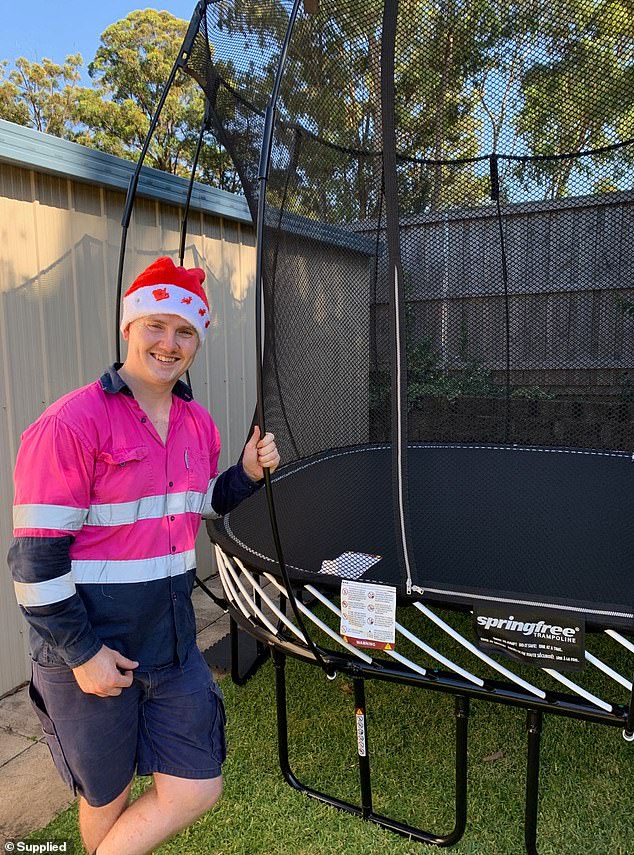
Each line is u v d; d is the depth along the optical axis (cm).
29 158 212
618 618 127
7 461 220
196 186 296
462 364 312
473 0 161
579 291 288
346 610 146
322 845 149
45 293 232
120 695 113
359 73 159
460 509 230
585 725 196
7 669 222
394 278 126
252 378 362
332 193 212
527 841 138
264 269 201
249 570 170
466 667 230
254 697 213
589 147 214
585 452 317
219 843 149
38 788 172
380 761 180
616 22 174
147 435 112
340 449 296
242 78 171
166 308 110
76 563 108
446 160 218
